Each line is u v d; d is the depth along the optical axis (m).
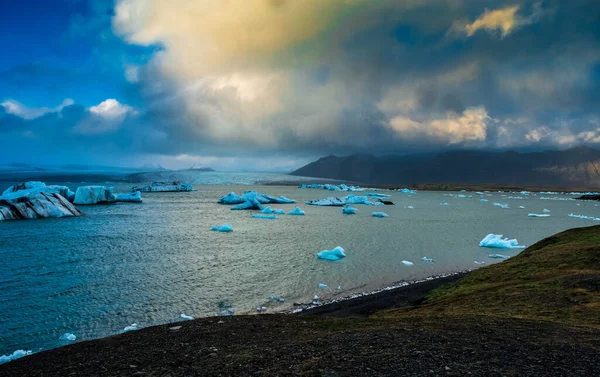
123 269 40.38
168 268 41.09
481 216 106.38
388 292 32.12
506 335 12.00
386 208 133.50
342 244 57.69
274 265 43.03
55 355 12.30
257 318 16.62
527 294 19.84
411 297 29.84
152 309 28.19
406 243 59.16
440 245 57.69
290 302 30.30
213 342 12.73
